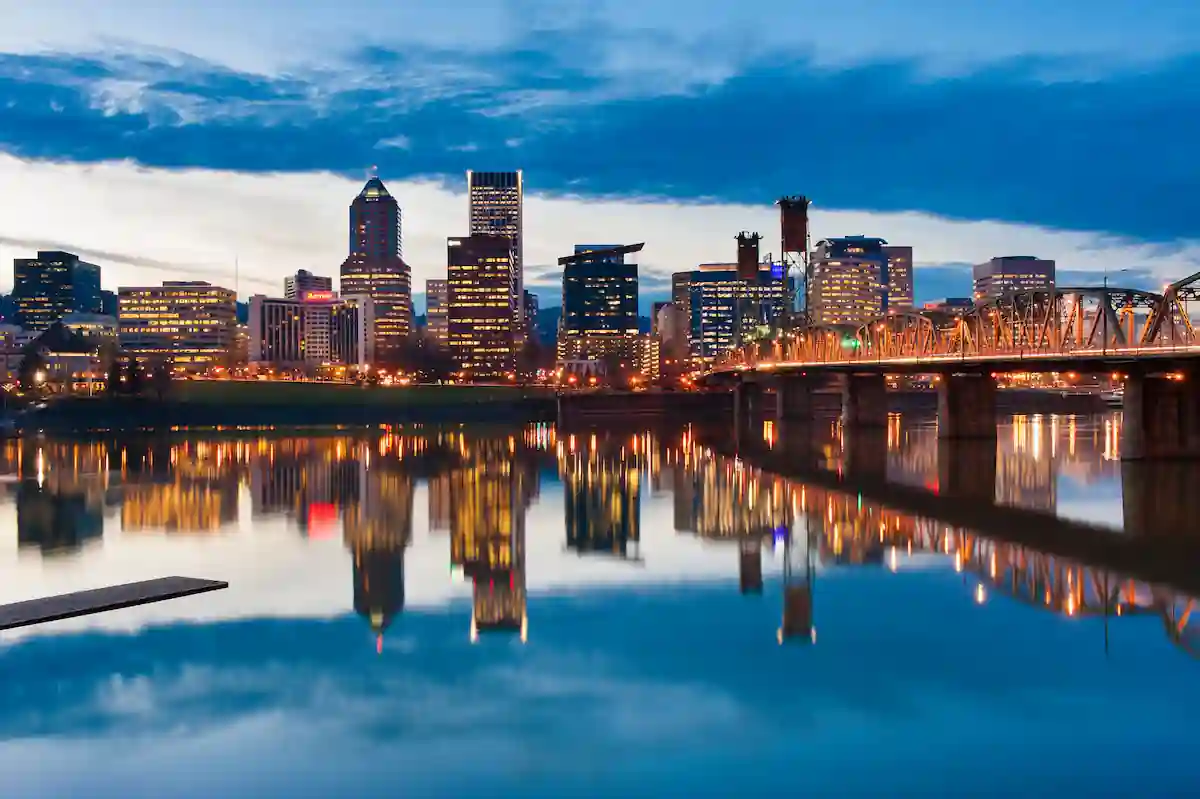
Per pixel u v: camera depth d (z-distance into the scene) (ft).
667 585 187.01
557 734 113.39
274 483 383.24
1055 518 266.77
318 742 111.24
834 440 604.08
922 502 306.55
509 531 257.96
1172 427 391.24
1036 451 488.44
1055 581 185.47
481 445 610.24
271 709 120.88
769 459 479.00
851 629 153.99
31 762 106.01
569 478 402.52
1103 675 130.93
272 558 216.95
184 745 110.63
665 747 109.70
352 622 159.43
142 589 179.11
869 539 236.22
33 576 195.42
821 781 101.40
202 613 164.76
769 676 132.16
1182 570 195.62
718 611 166.40
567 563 211.00
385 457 515.09
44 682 129.59
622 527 263.29
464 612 166.61
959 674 131.85
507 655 142.00
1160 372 419.74
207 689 127.85
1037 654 140.05
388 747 109.81
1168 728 113.09
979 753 107.14
